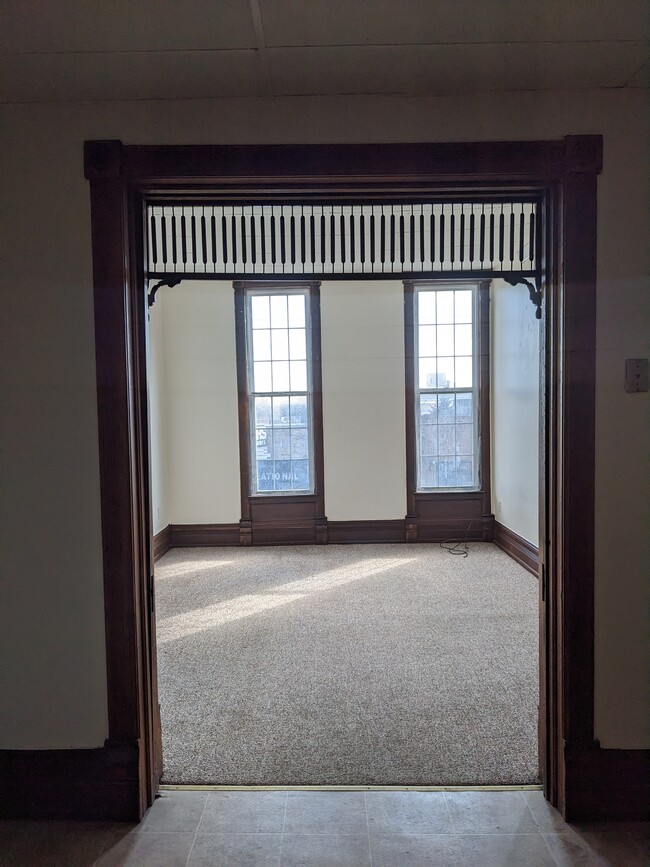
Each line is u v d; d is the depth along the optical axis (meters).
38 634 1.85
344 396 5.56
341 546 5.52
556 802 1.88
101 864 1.65
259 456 5.66
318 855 1.67
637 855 1.67
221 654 3.10
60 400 1.81
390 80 1.71
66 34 1.46
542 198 1.92
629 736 1.84
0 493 1.83
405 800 1.91
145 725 1.89
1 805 1.86
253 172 1.80
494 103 1.79
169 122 1.79
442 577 4.46
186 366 5.53
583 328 1.79
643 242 1.79
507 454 5.09
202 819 1.83
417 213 2.75
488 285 5.43
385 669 2.88
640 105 1.78
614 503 1.82
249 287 5.51
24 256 1.79
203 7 1.36
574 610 1.82
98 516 1.83
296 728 2.35
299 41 1.51
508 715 2.42
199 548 5.54
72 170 1.79
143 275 1.92
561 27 1.46
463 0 1.35
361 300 5.52
